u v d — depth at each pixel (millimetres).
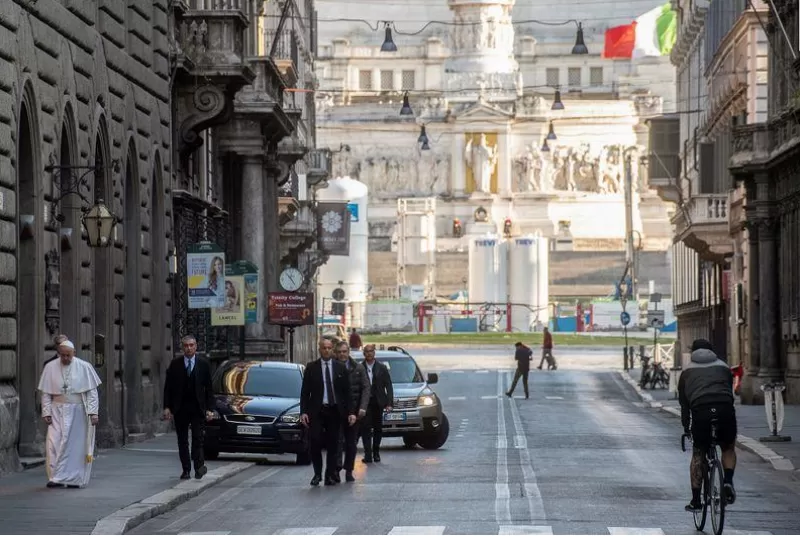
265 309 92250
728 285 120688
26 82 47188
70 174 52406
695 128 143250
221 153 87312
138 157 63625
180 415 45906
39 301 48969
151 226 67000
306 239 120375
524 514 37750
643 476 48719
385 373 56500
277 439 54781
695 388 34969
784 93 94875
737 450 61750
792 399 93625
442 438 64562
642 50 182750
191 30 72938
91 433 43125
